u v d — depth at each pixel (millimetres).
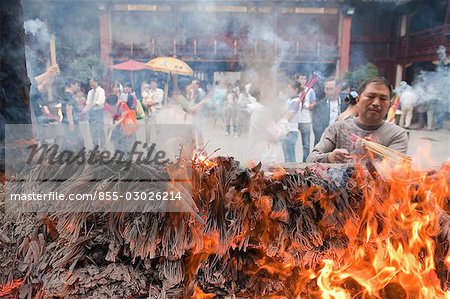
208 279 901
